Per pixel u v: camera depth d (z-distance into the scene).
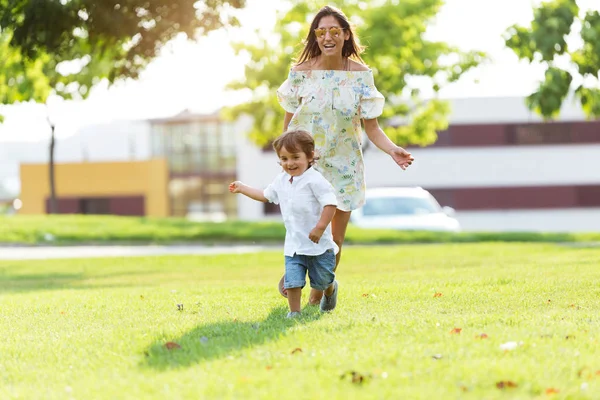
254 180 47.97
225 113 38.16
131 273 15.70
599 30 18.55
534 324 5.76
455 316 6.28
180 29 14.83
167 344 5.42
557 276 9.60
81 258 20.64
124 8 14.23
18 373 5.03
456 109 47.25
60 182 53.03
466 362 4.52
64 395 4.34
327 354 4.82
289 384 4.18
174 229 31.11
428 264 14.05
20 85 21.02
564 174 47.19
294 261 6.75
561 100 18.94
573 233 28.22
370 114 7.61
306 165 6.76
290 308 6.82
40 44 13.86
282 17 35.69
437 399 3.87
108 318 7.27
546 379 4.18
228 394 4.05
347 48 7.75
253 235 30.11
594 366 4.47
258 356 4.88
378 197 27.45
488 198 47.38
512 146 47.19
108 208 53.00
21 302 9.14
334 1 35.00
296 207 6.73
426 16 34.81
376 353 4.79
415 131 39.00
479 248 19.80
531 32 18.67
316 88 7.66
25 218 33.84
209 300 8.28
